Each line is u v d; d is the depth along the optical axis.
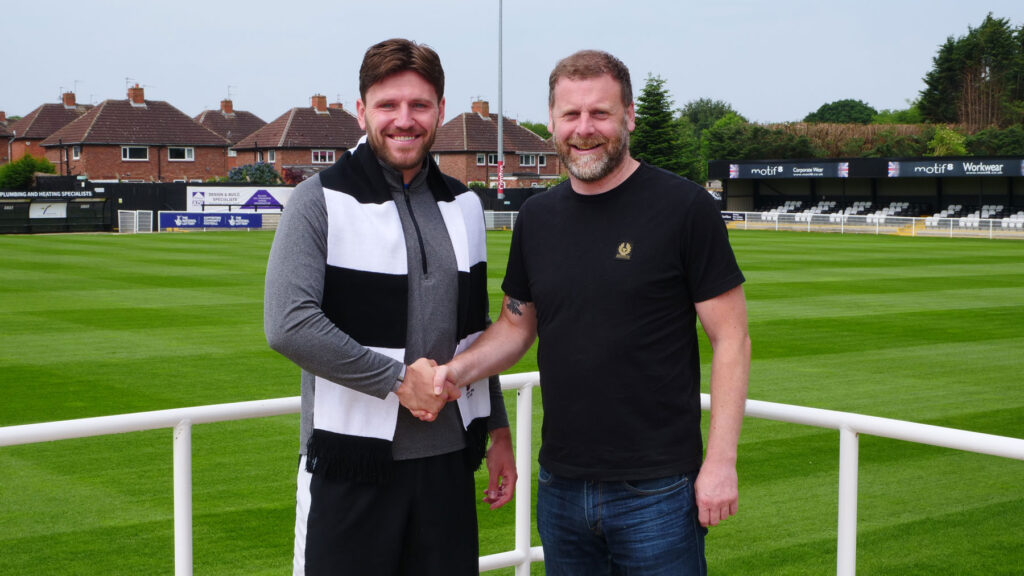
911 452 6.54
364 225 2.35
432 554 2.49
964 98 78.88
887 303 15.20
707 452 2.40
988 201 44.97
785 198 51.34
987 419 7.48
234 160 65.94
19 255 24.62
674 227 2.38
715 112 119.56
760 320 13.19
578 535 2.56
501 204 43.56
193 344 10.82
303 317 2.24
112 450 6.42
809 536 4.93
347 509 2.39
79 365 9.53
